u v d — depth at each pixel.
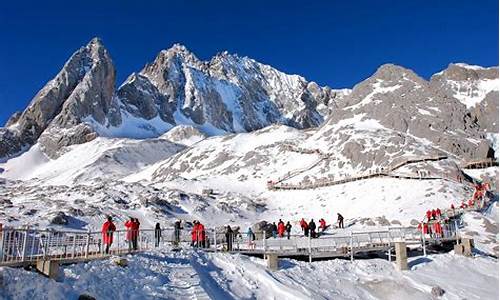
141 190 63.31
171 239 33.97
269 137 117.50
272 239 34.06
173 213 52.31
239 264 21.77
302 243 32.97
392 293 22.77
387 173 63.84
